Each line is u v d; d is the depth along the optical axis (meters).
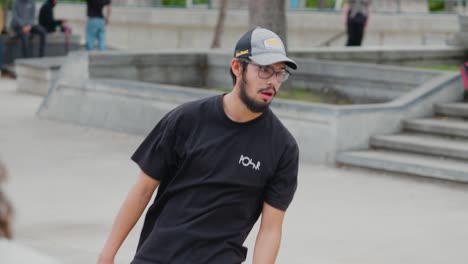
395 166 20.09
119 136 25.27
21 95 34.56
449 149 20.48
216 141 7.22
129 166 20.98
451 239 15.13
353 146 21.47
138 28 51.91
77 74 27.70
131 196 7.59
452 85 23.48
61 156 21.94
